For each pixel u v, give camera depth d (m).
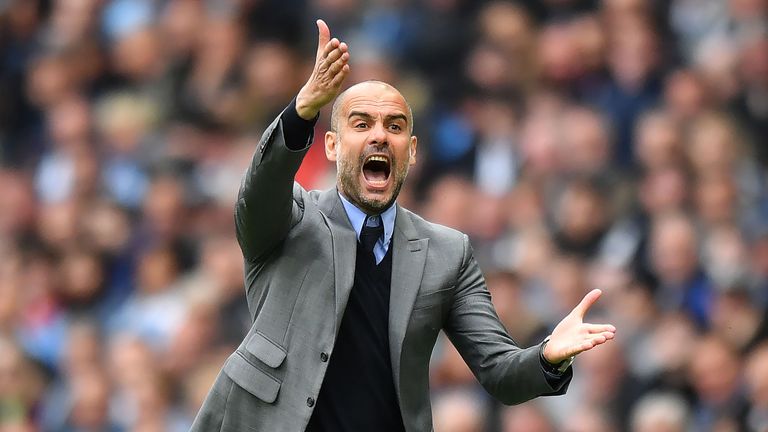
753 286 44.81
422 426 21.56
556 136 50.50
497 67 54.47
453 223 48.81
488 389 21.97
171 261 51.50
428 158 52.38
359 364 21.44
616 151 50.31
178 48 59.59
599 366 41.75
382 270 21.84
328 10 58.78
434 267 21.98
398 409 21.53
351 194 21.83
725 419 40.97
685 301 44.34
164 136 57.56
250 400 21.16
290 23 59.12
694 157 48.66
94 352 50.00
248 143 56.16
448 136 52.88
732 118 50.34
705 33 54.78
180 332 45.88
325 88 20.41
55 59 62.75
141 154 57.16
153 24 61.41
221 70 58.09
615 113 51.41
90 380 47.59
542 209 48.81
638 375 42.06
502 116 52.84
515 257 46.78
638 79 52.00
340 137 21.86
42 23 65.81
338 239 21.66
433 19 55.97
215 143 57.00
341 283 21.36
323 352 21.12
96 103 61.22
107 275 53.59
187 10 60.28
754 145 49.88
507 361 21.58
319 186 50.38
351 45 57.56
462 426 40.31
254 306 21.80
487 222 48.50
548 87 54.19
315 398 20.94
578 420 41.31
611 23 54.34
